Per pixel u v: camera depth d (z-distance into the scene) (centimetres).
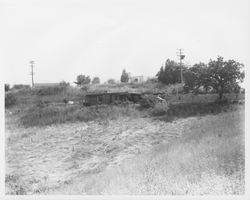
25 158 374
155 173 332
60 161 370
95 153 375
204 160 329
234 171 318
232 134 349
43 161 372
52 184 347
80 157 371
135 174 336
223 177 317
